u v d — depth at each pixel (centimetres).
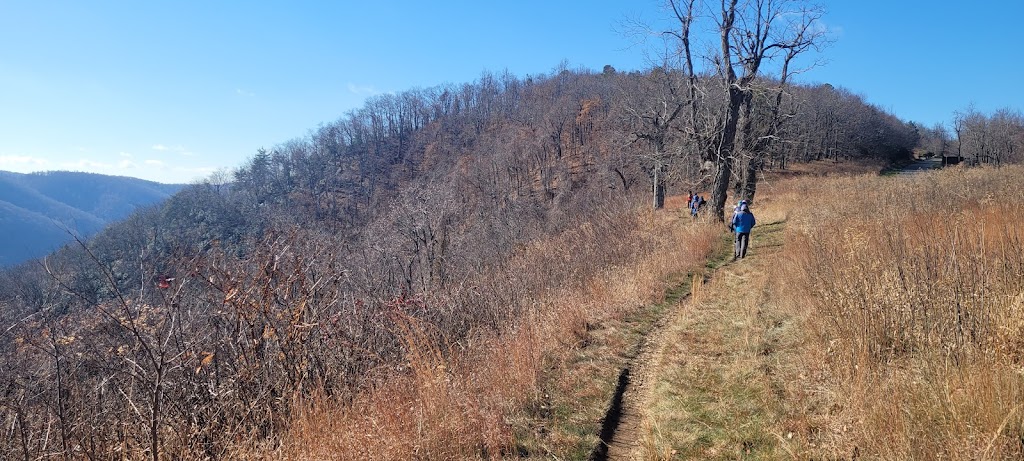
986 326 411
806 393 432
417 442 382
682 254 1069
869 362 424
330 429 408
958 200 1224
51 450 419
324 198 7388
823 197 1888
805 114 4597
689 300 790
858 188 1920
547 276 952
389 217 2162
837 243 733
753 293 758
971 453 284
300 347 536
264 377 499
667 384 500
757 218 1730
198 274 502
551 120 7231
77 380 450
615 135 3222
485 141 7825
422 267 1645
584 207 2616
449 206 2212
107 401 459
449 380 482
